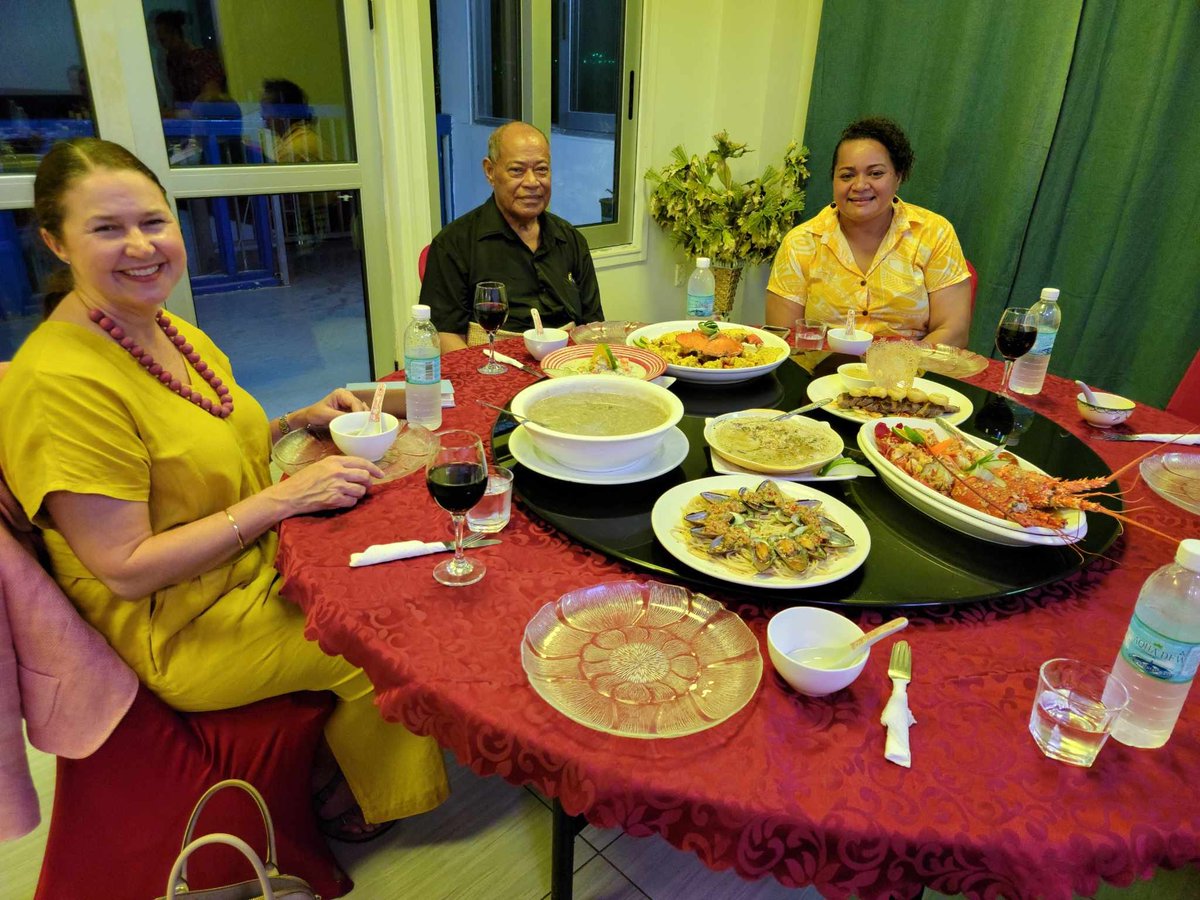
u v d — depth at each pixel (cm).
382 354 326
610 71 354
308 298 312
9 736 104
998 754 76
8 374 107
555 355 173
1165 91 268
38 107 220
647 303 411
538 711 80
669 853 147
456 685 83
